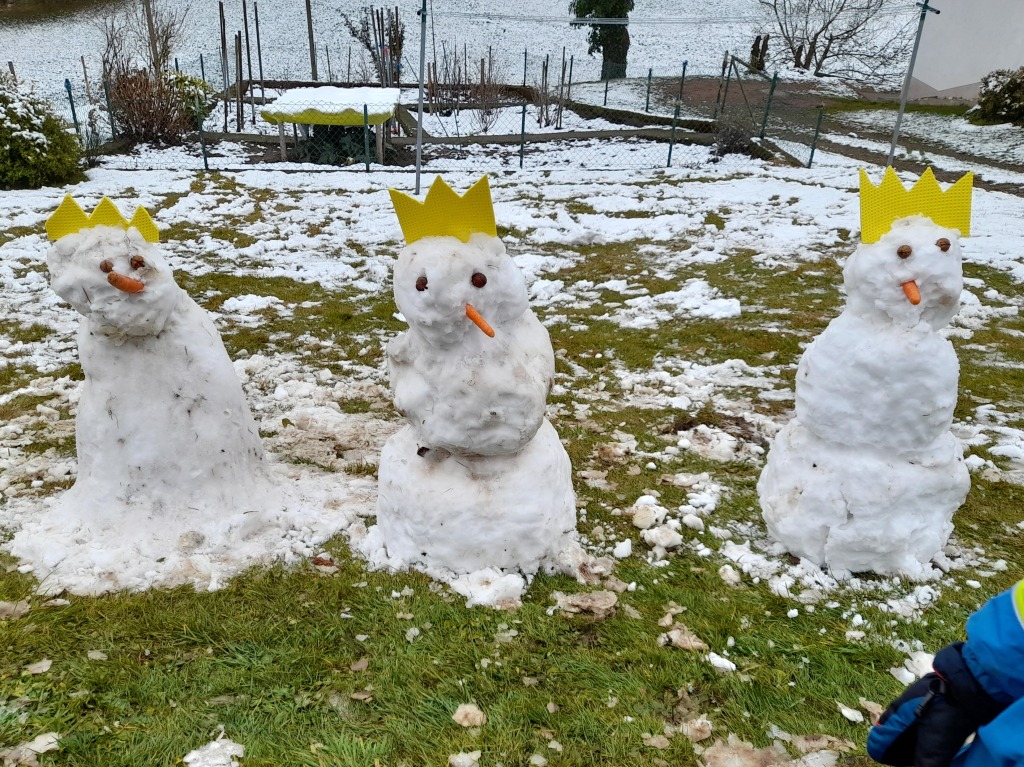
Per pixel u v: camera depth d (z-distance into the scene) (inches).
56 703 104.6
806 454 137.0
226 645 116.6
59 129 489.4
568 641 119.8
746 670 115.1
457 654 115.7
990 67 711.1
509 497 130.6
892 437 127.9
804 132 672.4
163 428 135.1
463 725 103.3
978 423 202.1
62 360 229.8
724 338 261.1
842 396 127.8
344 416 200.8
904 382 122.5
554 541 135.3
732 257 359.6
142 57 865.5
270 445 183.8
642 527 151.6
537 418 124.4
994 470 177.3
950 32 730.8
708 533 151.9
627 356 247.4
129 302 123.4
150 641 117.1
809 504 135.1
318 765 96.6
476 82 892.0
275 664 113.1
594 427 198.1
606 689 110.5
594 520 155.3
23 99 472.4
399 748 99.8
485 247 117.9
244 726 102.2
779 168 562.9
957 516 159.0
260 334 258.5
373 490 164.4
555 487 135.3
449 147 651.5
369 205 459.5
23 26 1133.7
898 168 557.9
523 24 1264.8
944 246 117.0
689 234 400.8
